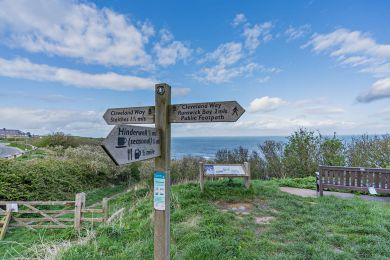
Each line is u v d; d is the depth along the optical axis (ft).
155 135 7.37
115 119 9.00
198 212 15.74
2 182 27.55
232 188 21.47
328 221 13.91
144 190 31.73
